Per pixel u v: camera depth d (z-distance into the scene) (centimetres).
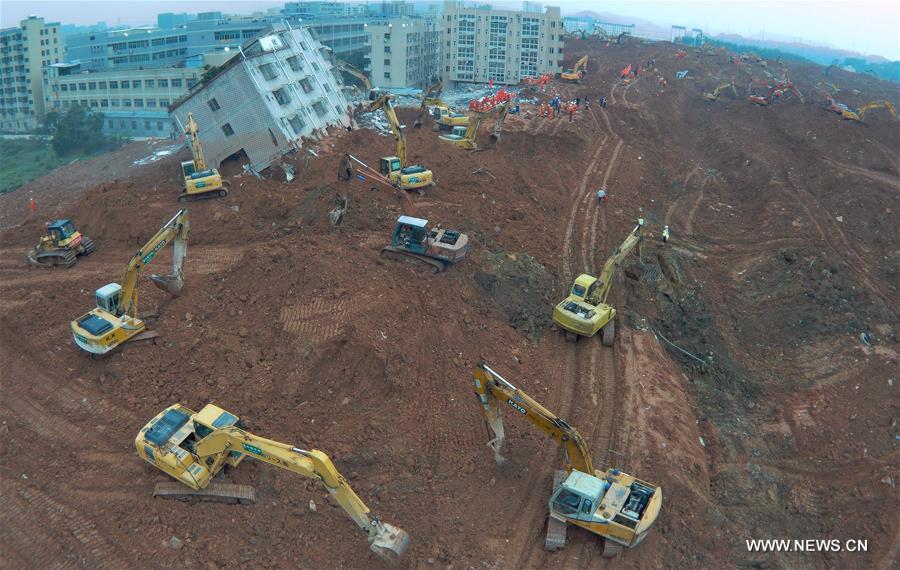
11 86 10656
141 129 9119
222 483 2105
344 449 2309
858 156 5741
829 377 3272
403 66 9944
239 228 3809
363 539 1997
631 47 13150
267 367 2652
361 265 3198
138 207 3991
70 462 2244
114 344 2645
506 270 3503
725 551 2253
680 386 2978
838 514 2514
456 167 4869
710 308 3769
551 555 1991
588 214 4566
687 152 6512
